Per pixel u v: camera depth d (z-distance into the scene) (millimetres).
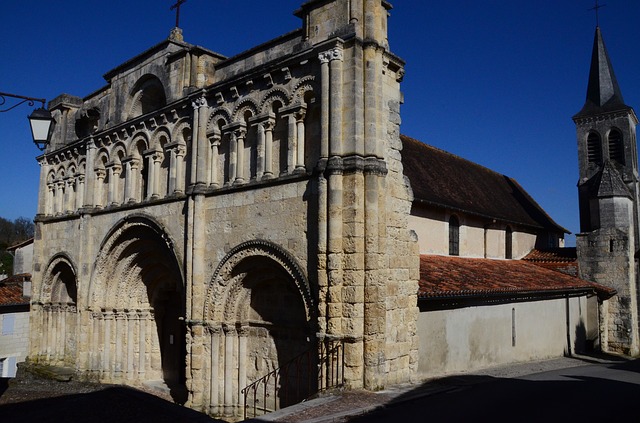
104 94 23859
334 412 10812
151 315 22422
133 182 21188
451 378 15688
